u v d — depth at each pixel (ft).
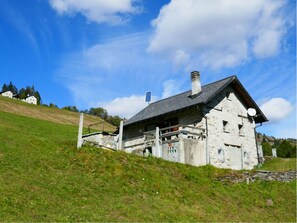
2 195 37.52
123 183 50.60
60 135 118.32
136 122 103.86
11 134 60.29
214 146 88.17
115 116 401.49
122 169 55.06
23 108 217.97
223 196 59.11
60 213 36.83
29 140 58.13
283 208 61.87
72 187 44.73
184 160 76.54
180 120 93.86
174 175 60.64
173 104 100.12
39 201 38.58
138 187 51.06
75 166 52.26
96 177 50.29
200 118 88.58
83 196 43.09
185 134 86.69
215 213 50.39
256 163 101.09
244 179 71.10
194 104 86.89
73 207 39.27
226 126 95.35
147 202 46.42
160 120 99.25
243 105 104.47
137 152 88.43
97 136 90.84
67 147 58.54
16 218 33.50
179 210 46.96
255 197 63.46
